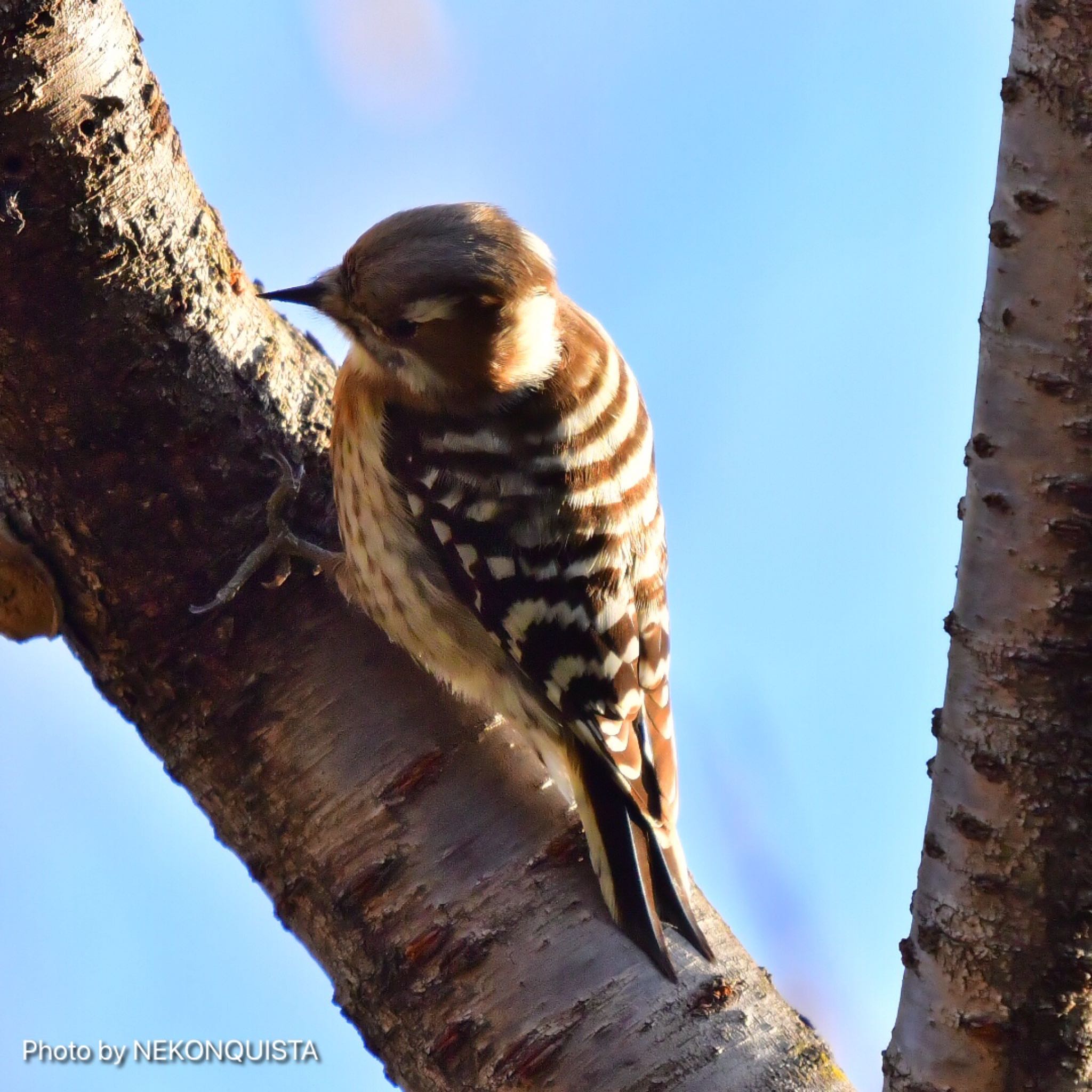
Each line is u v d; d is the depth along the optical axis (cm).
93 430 675
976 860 546
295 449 729
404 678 700
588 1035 607
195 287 688
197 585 691
